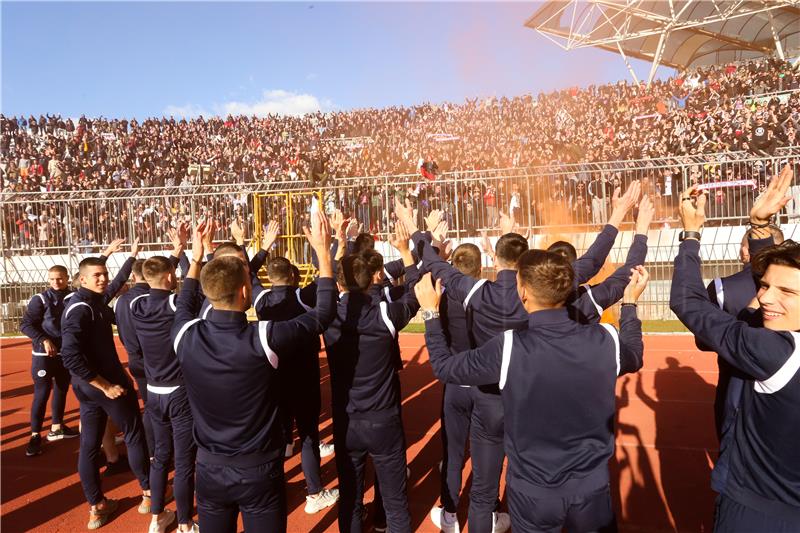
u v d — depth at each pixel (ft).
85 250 50.52
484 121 57.62
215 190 53.57
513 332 7.36
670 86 59.11
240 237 14.24
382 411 10.52
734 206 40.68
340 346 10.53
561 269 7.21
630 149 47.14
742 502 6.39
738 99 56.08
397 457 10.69
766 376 5.92
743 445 6.45
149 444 14.80
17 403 26.20
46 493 15.52
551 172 44.06
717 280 9.88
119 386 13.08
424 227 45.68
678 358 28.68
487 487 10.44
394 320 10.44
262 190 48.49
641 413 19.98
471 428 10.66
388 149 71.67
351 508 10.75
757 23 73.56
